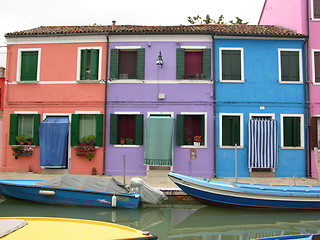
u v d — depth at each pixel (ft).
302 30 46.85
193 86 45.83
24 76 47.78
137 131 45.32
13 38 47.67
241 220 29.78
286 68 46.65
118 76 46.70
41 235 17.53
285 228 27.86
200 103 45.57
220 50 46.11
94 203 31.50
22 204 32.96
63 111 46.55
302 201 31.35
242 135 45.03
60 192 31.73
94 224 19.86
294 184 36.01
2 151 47.03
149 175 44.19
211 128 45.29
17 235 17.38
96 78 46.55
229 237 25.70
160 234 26.22
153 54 46.44
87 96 46.39
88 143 45.62
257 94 45.83
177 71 45.83
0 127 48.14
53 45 47.47
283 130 45.62
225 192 31.48
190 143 45.75
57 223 19.67
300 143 45.50
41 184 32.30
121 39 46.70
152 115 45.80
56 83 46.93
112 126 45.47
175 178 32.60
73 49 47.16
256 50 46.32
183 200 34.01
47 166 45.11
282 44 46.50
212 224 28.68
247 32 46.29
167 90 45.96
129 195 30.83
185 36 46.24
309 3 46.98
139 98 45.98
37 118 46.47
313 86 46.09
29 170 46.06
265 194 31.14
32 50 47.62
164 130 43.83
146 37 46.44
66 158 45.88
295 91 46.01
